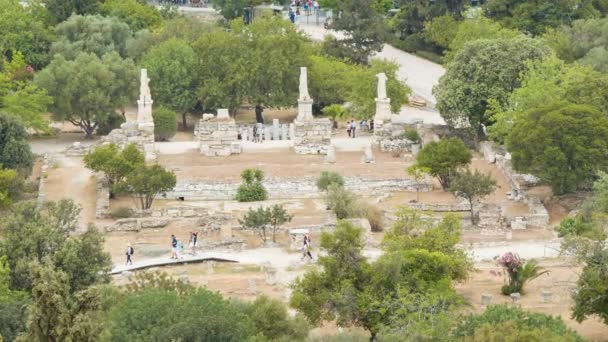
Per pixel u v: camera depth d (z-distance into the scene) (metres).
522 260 170.12
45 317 126.31
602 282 148.25
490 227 197.12
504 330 132.38
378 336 139.12
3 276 153.88
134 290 141.25
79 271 158.38
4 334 138.25
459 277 158.88
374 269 149.38
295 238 184.75
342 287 147.38
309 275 150.88
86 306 128.75
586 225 185.75
